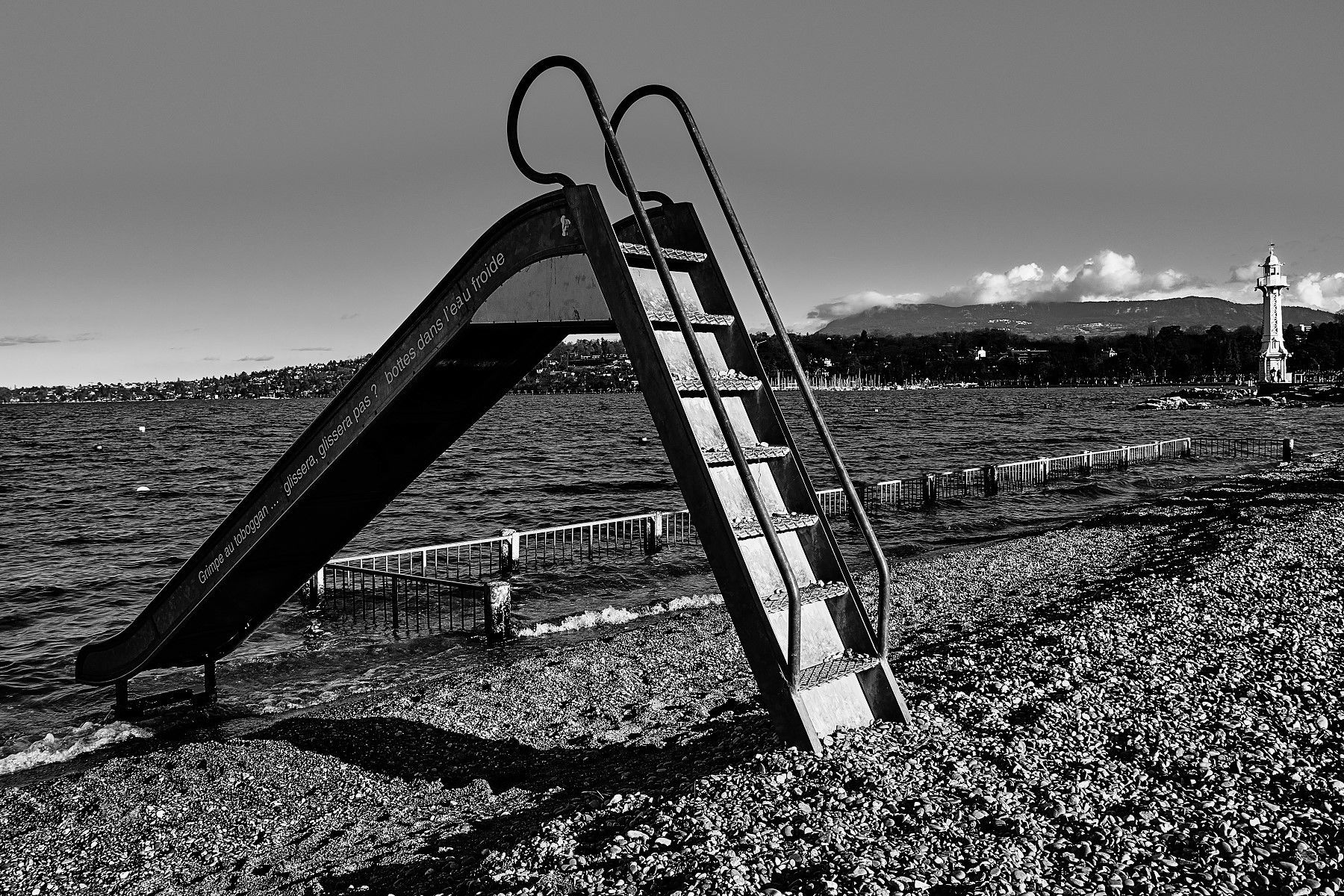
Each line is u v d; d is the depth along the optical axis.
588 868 4.80
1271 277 183.75
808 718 5.49
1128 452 51.50
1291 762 5.70
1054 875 4.30
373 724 11.12
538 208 6.70
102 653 12.02
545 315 6.79
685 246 6.49
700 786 5.64
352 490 9.49
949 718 6.63
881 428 114.62
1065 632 10.38
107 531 39.94
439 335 7.73
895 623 15.02
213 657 12.40
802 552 6.07
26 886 7.34
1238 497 33.59
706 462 5.40
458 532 35.94
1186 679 7.78
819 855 4.52
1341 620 10.00
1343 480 35.50
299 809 8.59
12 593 26.30
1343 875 4.26
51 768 11.15
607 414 192.38
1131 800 5.16
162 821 8.54
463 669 15.13
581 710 11.14
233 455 89.31
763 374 6.05
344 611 19.58
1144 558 20.05
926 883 4.23
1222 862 4.42
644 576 23.86
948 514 35.94
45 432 134.88
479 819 7.34
